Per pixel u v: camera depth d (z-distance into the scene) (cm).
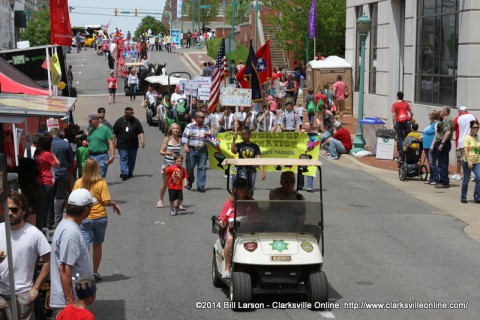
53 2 2828
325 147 2936
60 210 1712
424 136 2383
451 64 2788
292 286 1138
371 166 2709
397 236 1678
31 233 902
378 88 3719
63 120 2192
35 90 2138
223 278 1180
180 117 3247
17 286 891
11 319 888
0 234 891
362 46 2930
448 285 1304
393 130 2823
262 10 6769
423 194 2209
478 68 2620
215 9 11381
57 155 1694
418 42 3138
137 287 1262
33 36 5925
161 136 3553
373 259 1473
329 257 1482
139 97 5397
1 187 750
